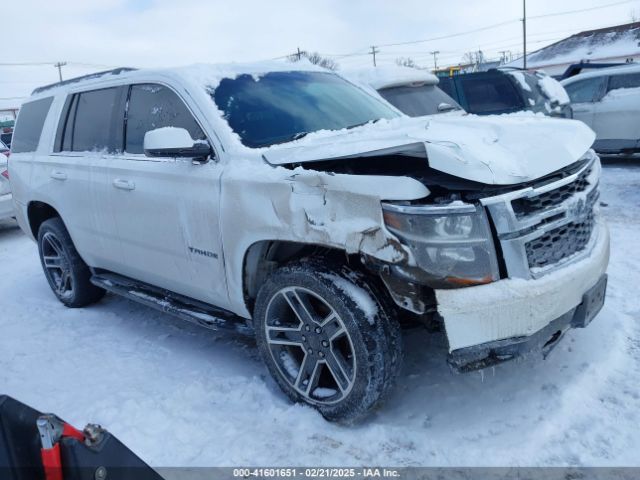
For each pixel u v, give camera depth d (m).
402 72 7.38
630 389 2.70
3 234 8.65
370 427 2.59
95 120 4.04
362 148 2.45
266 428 2.67
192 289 3.32
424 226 2.17
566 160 2.53
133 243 3.62
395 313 2.51
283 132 3.16
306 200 2.47
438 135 2.54
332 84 3.90
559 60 41.34
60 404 3.04
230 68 3.49
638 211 6.21
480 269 2.20
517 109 8.23
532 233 2.29
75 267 4.49
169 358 3.55
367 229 2.27
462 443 2.43
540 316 2.25
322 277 2.49
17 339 4.08
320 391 2.71
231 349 3.61
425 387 2.91
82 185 3.98
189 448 2.57
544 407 2.61
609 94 9.21
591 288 2.56
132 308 4.61
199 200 3.00
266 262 2.88
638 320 3.42
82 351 3.77
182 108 3.24
